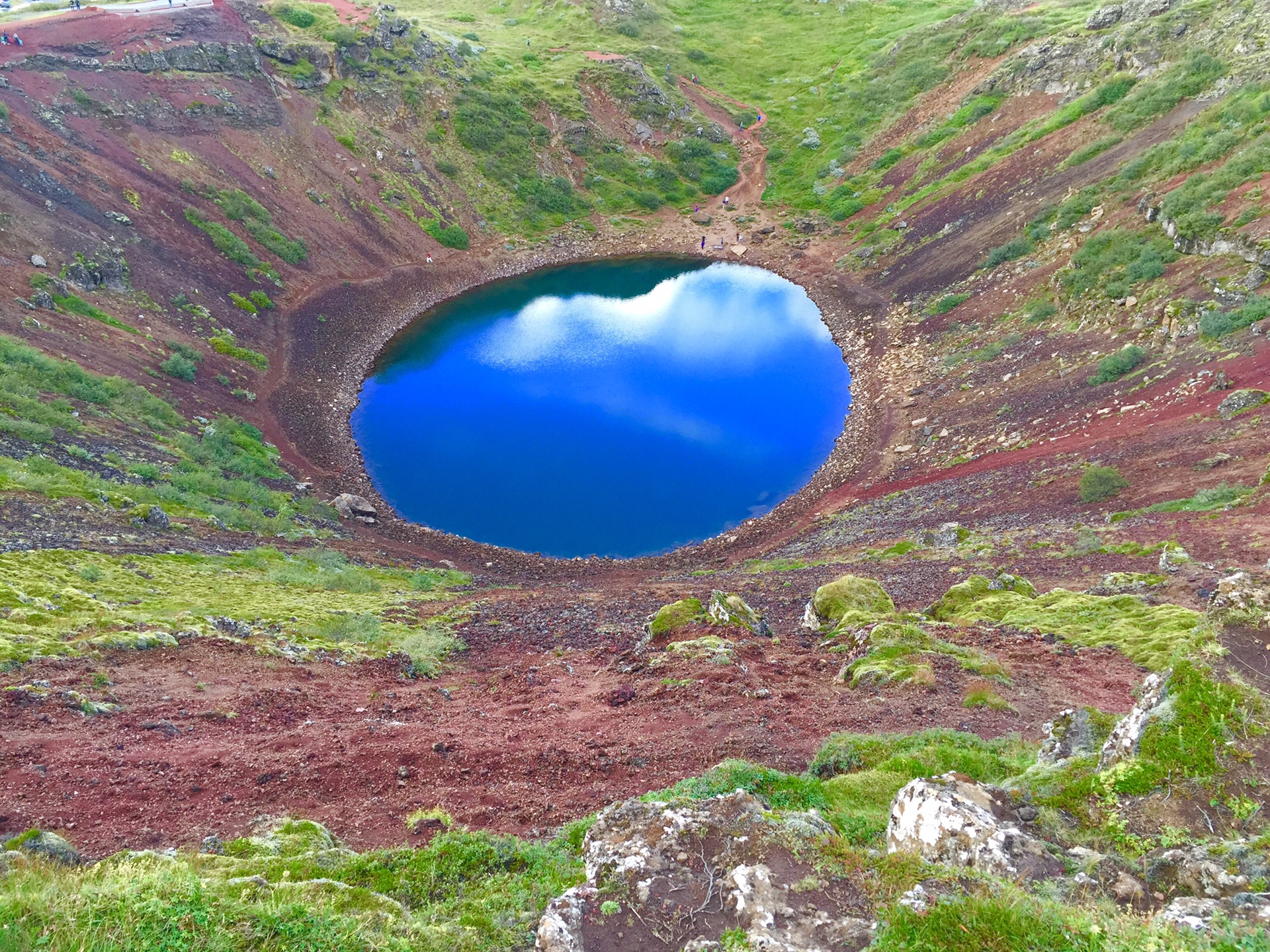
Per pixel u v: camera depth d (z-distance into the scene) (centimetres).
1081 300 4672
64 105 5400
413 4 10694
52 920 576
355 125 7450
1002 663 1577
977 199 6556
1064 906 564
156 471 3086
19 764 1034
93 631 1542
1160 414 3388
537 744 1247
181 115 6150
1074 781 788
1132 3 7038
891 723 1294
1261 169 4269
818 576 2784
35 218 4469
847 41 10231
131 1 7081
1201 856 623
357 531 3619
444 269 7094
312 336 5600
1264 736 739
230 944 596
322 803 1039
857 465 4419
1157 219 4609
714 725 1308
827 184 8156
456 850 862
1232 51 5700
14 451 2611
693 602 1986
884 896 626
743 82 9894
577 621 2319
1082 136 6194
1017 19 8350
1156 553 2269
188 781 1058
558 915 633
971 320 5366
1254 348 3356
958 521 3250
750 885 642
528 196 8031
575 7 10212
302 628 1908
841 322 6291
